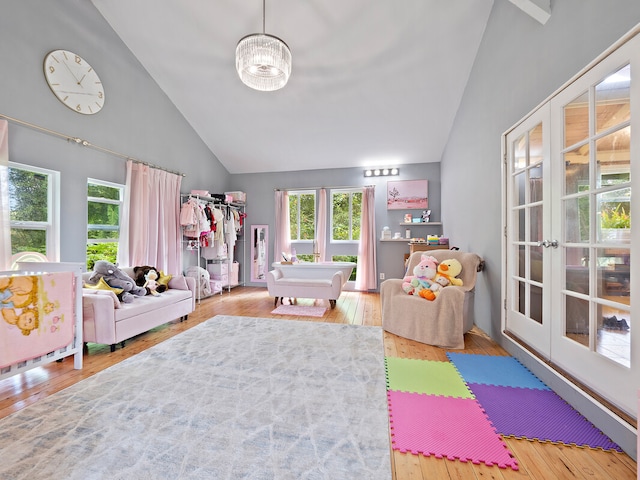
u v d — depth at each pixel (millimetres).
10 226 2600
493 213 2930
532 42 2223
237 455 1361
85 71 3236
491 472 1290
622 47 1430
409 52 3535
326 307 4414
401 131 4824
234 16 3279
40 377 2148
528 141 2322
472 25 3176
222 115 4785
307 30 3354
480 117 3291
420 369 2301
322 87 4090
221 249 5270
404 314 3041
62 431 1524
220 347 2746
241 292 5637
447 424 1618
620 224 1481
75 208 3154
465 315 2900
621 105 1461
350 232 5961
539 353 2170
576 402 1746
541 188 2168
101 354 2588
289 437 1491
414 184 5594
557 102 1942
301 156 5648
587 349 1686
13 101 2607
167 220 4359
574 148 1794
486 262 3119
